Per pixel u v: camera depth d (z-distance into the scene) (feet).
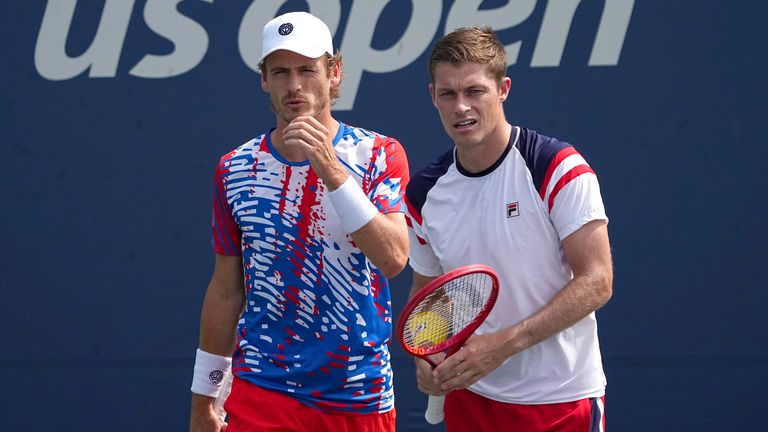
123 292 55.06
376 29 53.52
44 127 55.42
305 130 33.73
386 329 36.83
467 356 33.81
